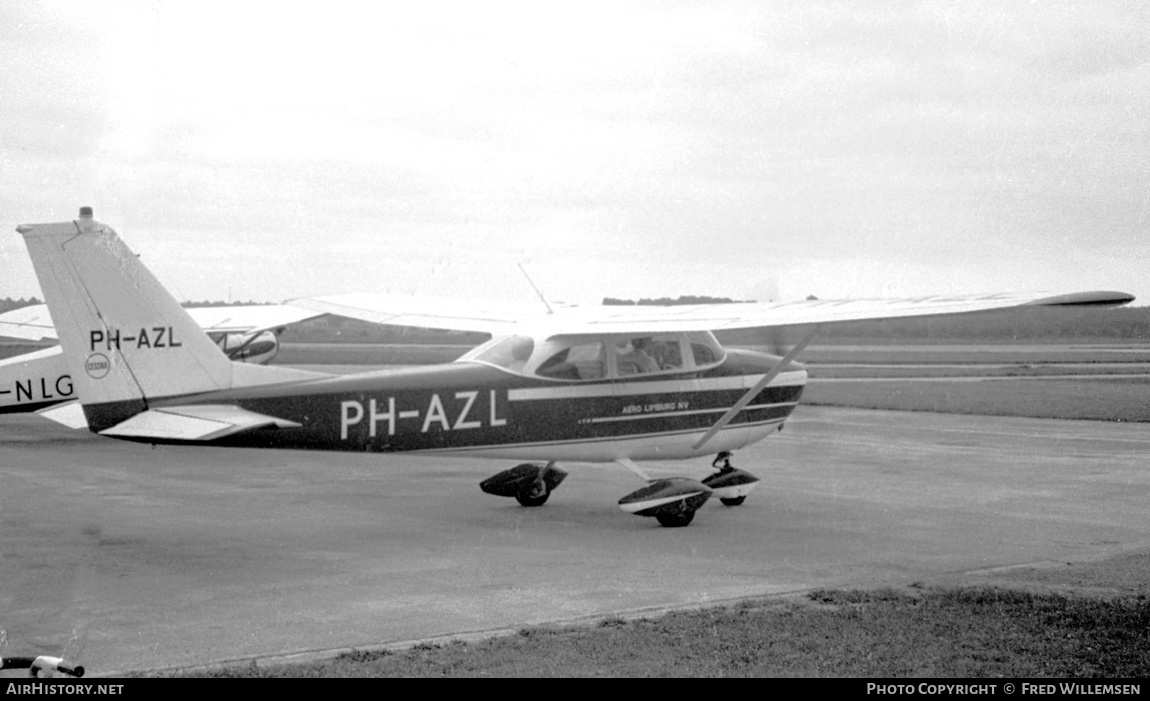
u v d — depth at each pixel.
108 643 7.66
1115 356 60.97
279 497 14.73
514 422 12.70
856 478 16.77
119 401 10.76
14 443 21.08
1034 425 25.22
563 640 7.67
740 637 7.73
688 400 13.88
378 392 11.81
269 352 23.30
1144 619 8.20
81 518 12.84
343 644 7.69
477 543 11.56
